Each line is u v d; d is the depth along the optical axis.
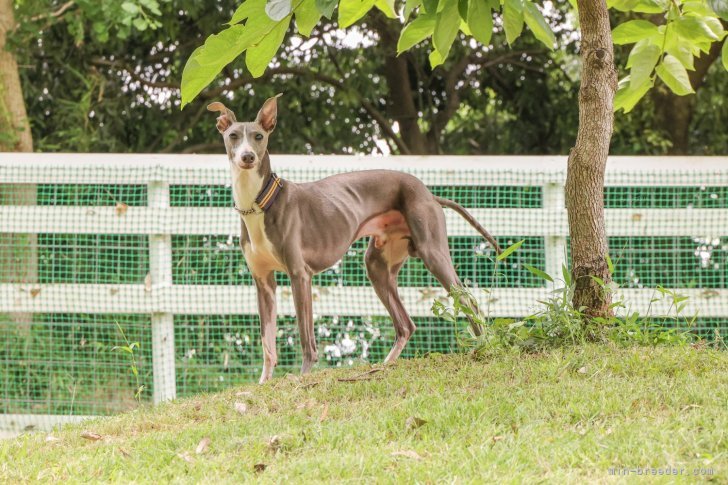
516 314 8.43
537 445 4.56
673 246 8.98
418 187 7.24
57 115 12.50
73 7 11.95
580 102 6.62
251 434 5.14
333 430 4.99
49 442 5.54
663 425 4.71
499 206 9.29
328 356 9.19
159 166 8.34
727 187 9.32
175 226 8.34
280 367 9.16
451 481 4.14
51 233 9.07
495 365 6.09
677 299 6.67
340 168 8.38
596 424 4.85
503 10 5.37
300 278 6.70
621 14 12.64
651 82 6.35
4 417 8.17
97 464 4.77
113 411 8.56
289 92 13.61
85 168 8.37
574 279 6.66
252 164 6.39
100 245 9.57
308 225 6.80
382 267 7.51
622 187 9.22
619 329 6.51
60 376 8.68
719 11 5.18
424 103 14.69
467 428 4.89
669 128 13.48
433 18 5.57
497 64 14.52
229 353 9.21
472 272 9.39
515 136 14.71
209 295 8.36
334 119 13.95
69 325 8.94
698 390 5.22
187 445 5.06
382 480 4.21
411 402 5.36
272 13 4.25
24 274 9.00
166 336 8.38
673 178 8.58
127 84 13.45
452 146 15.10
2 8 10.80
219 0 12.80
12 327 8.97
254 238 6.71
